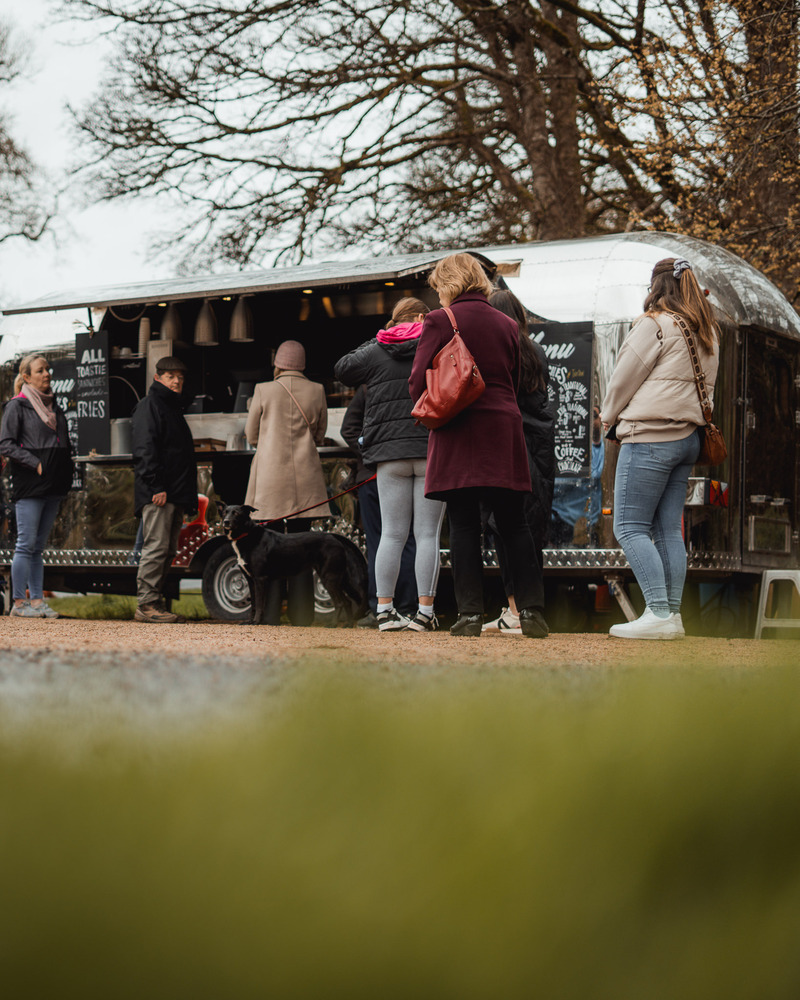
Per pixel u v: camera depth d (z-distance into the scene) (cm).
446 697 77
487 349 517
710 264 832
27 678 128
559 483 804
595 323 807
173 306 1000
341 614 777
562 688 96
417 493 644
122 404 1036
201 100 1612
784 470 861
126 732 58
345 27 1598
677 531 570
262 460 802
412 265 804
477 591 532
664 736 64
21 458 815
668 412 550
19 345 1020
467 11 1593
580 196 1669
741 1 1261
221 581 912
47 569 1010
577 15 1545
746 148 1230
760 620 789
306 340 1042
